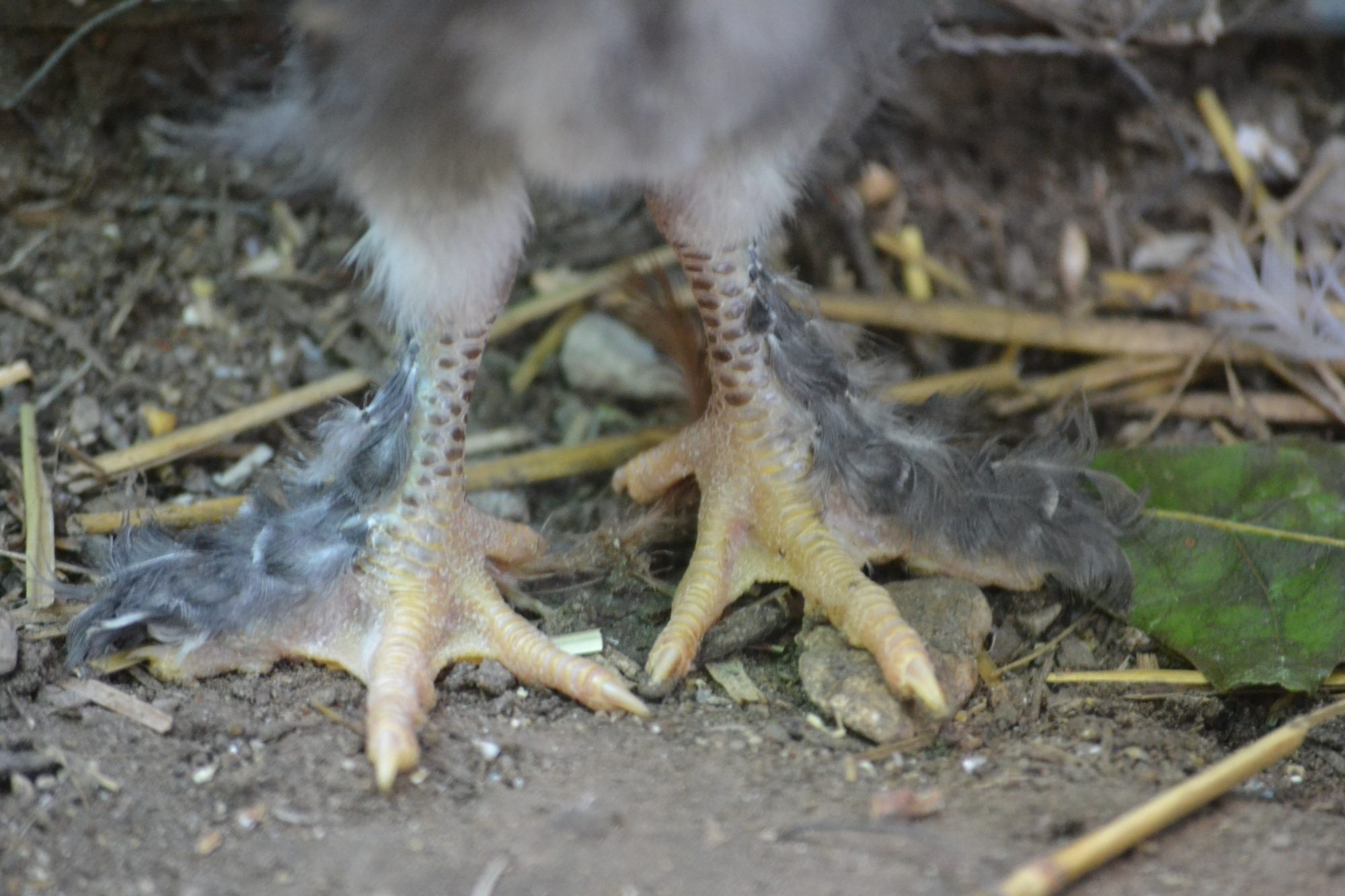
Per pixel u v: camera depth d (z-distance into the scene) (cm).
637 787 321
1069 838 302
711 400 395
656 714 359
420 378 353
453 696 363
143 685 358
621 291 468
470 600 369
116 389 460
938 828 304
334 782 324
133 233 497
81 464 434
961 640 372
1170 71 545
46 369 459
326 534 365
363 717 349
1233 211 531
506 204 319
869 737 347
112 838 305
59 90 497
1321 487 418
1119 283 516
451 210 314
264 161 375
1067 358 503
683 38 280
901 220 537
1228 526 409
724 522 387
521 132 295
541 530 429
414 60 284
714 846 296
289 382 477
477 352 350
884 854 293
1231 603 392
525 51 278
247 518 377
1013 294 522
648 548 418
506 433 482
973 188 543
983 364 503
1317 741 362
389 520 363
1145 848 298
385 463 361
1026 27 521
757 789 321
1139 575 402
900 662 345
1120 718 365
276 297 496
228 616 359
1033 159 546
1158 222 534
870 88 392
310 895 284
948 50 513
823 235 532
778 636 390
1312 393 475
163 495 439
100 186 501
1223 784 307
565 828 302
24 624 370
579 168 302
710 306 370
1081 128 547
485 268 331
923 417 413
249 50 465
